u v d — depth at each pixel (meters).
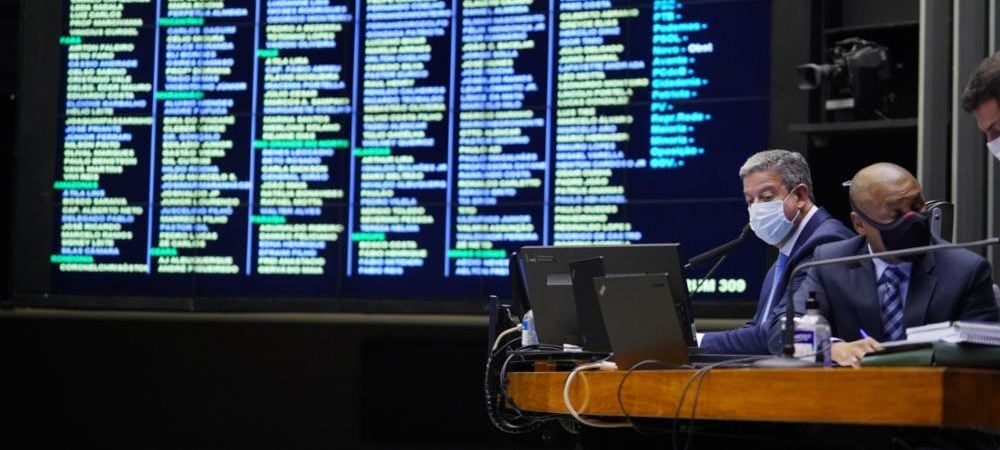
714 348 3.22
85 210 5.09
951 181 4.31
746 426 2.80
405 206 4.86
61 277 5.09
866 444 2.69
